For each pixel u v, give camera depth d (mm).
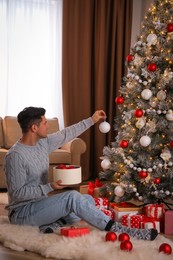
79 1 5336
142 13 5734
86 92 5449
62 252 2240
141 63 3145
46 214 2564
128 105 3246
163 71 3123
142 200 3092
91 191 3426
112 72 5512
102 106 5488
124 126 3240
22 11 5227
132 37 5754
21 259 2230
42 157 2672
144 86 3105
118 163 3189
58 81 5449
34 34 5312
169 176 3053
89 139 5492
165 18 3100
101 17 5383
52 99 5461
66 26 5281
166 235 2777
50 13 5355
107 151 3318
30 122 2592
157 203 3160
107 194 3369
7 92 5199
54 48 5434
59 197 2561
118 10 5465
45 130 2658
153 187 3074
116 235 2424
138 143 3090
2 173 4430
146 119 3082
